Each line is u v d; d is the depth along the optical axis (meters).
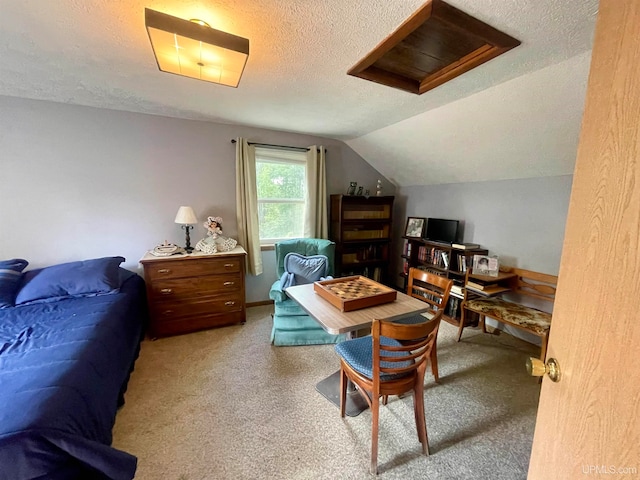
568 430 0.63
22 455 0.92
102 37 1.44
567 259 0.65
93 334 1.59
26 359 1.33
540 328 2.15
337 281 2.19
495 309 2.45
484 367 2.26
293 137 3.42
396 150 3.36
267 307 3.44
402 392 1.43
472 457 1.47
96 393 1.32
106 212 2.72
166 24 1.18
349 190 3.92
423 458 1.46
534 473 0.76
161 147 2.85
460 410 1.79
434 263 3.33
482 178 2.98
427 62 1.71
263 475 1.36
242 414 1.74
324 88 2.04
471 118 2.31
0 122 2.32
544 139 2.13
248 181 3.17
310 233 3.56
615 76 0.53
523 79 1.79
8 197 2.42
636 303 0.47
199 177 3.04
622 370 0.49
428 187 3.68
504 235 2.83
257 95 2.21
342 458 1.46
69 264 2.36
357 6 1.18
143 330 2.64
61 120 2.49
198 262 2.63
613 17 0.54
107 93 2.23
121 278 2.50
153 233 2.92
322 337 2.56
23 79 1.98
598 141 0.57
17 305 2.03
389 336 1.27
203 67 1.57
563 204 2.37
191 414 1.73
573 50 1.46
